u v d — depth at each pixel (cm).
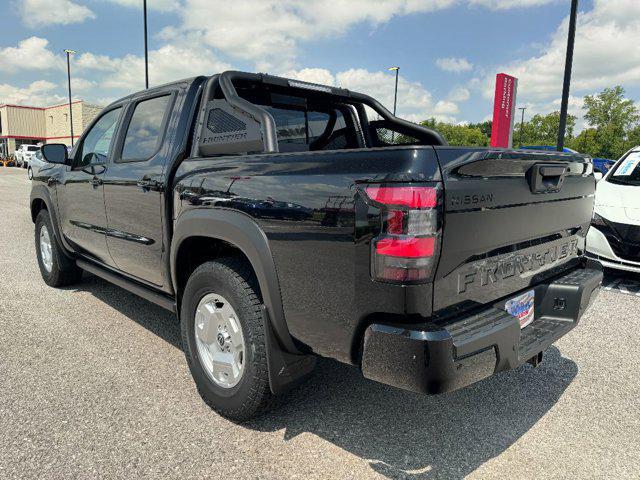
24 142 5362
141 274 349
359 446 244
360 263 193
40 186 493
